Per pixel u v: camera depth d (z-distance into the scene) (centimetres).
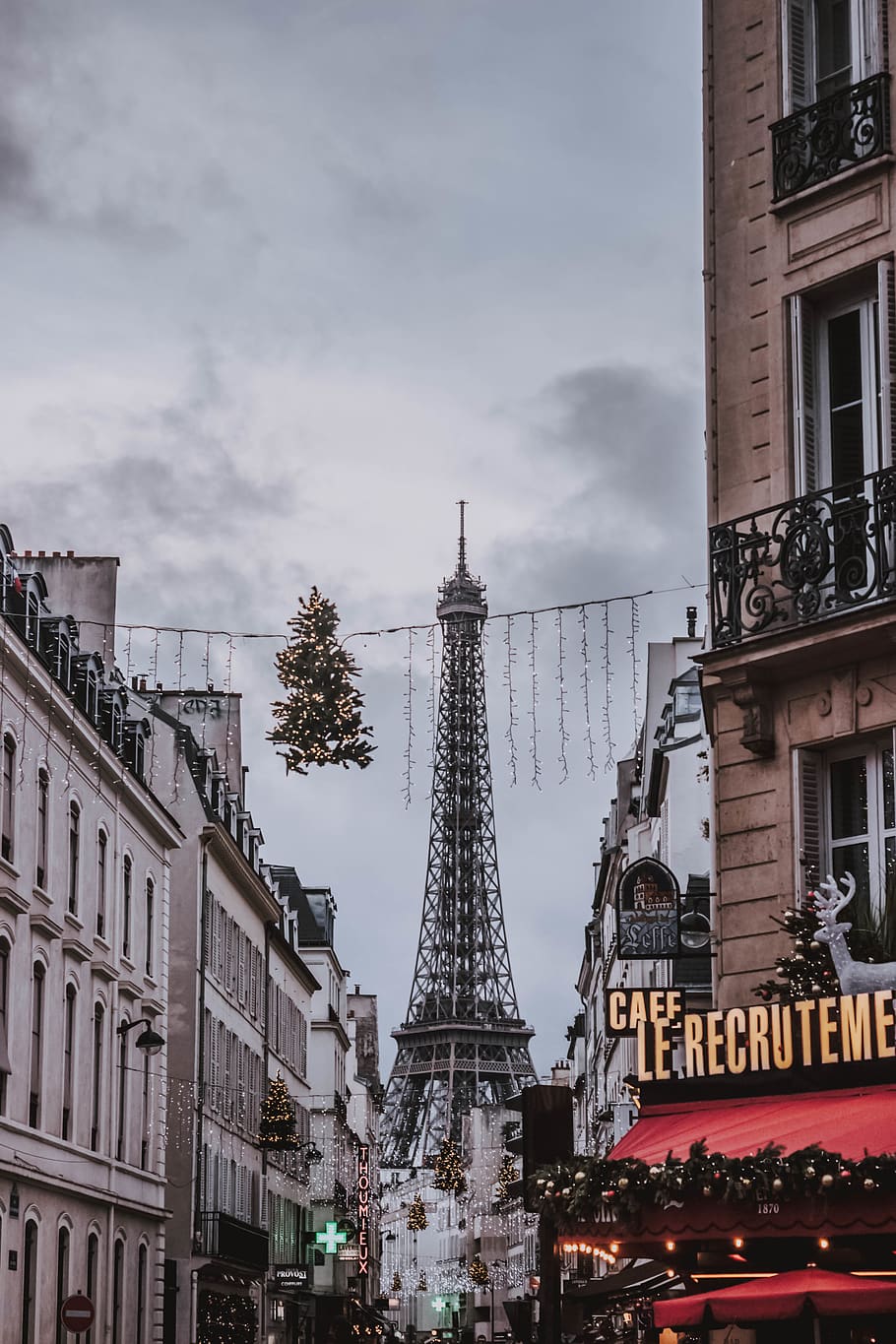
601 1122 7569
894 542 1998
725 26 2366
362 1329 10588
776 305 2233
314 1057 10750
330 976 11062
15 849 4284
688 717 4800
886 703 2012
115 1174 5241
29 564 5994
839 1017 1767
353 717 1912
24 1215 4256
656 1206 1616
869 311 2170
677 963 3909
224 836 6794
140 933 5666
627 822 7119
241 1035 7550
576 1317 2636
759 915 2117
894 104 2134
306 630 1920
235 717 8162
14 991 4259
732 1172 1547
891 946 1920
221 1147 6944
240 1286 7306
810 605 2061
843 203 2180
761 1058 1828
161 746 6644
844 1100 1738
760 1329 1892
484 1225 17300
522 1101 1833
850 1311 1430
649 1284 2398
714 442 2289
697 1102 1878
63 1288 4631
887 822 2031
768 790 2130
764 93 2300
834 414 2202
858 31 2211
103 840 5228
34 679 4359
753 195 2289
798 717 2109
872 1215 1493
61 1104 4669
